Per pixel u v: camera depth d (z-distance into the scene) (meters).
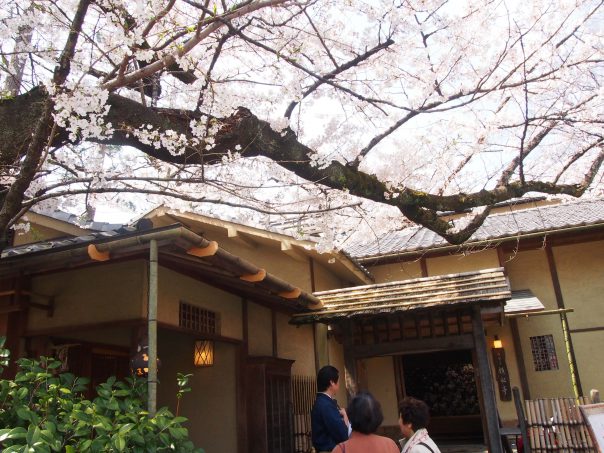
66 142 4.02
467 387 13.21
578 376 10.72
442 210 5.01
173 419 3.76
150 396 3.85
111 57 3.83
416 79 4.66
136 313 5.16
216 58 4.08
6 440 3.14
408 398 3.47
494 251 11.79
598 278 11.13
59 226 6.78
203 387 7.26
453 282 7.11
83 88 3.12
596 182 6.70
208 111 3.92
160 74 4.30
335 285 11.27
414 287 7.31
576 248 11.44
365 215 5.85
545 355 11.06
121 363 7.60
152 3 3.36
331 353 10.08
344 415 4.24
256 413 6.91
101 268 5.46
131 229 5.79
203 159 4.21
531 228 11.04
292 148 4.36
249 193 5.08
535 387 10.91
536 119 5.09
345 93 4.77
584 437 5.70
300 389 8.38
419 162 5.32
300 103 4.82
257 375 7.06
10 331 5.36
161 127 3.92
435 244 11.30
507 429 6.25
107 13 3.34
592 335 10.88
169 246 4.38
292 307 7.38
